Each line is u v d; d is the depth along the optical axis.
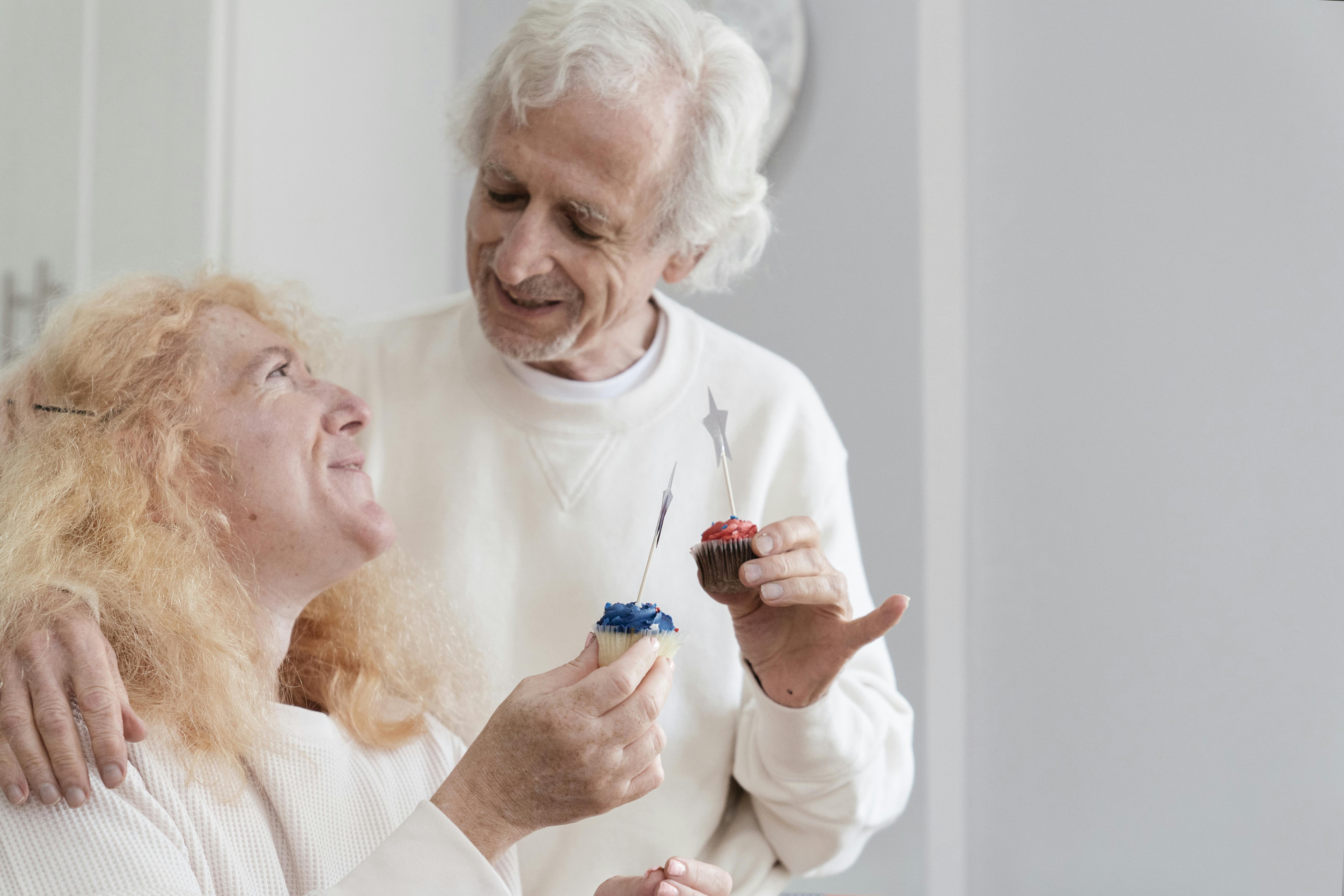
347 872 1.15
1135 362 2.24
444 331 1.71
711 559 1.32
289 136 2.67
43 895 0.90
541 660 1.59
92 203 2.53
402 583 1.47
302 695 1.34
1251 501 2.06
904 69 2.50
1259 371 2.06
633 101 1.40
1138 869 2.19
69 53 2.52
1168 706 2.17
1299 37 2.03
